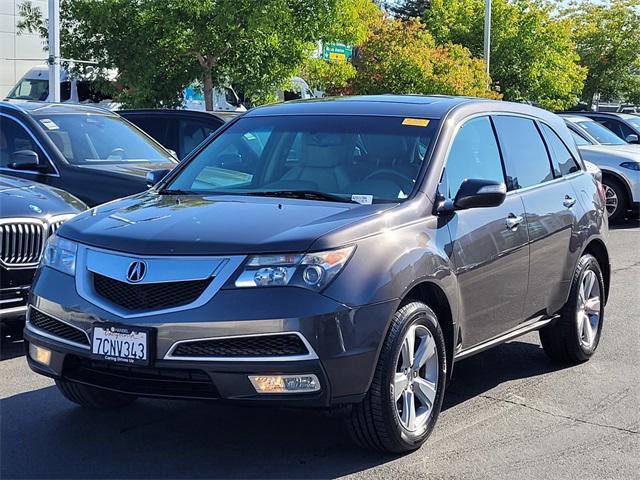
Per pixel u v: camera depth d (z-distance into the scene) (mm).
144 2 17969
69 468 4664
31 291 4922
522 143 6434
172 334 4285
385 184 5297
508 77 29031
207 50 18578
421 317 4793
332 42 20203
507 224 5770
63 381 4812
